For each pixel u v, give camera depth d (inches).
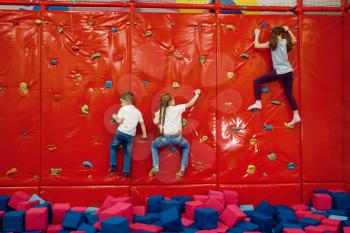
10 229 176.2
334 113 225.3
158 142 205.3
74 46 215.5
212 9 231.1
